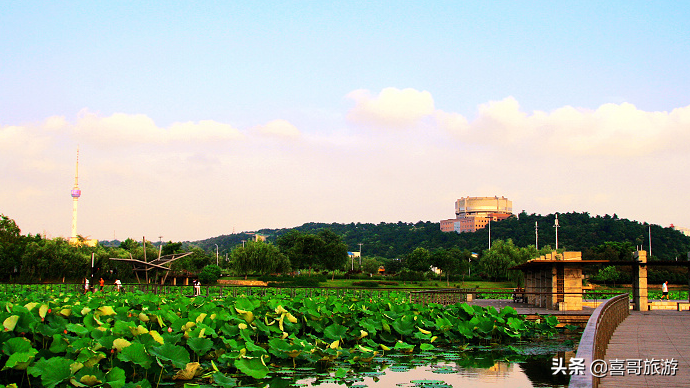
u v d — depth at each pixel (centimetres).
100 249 6475
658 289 6119
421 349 1547
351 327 1639
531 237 12194
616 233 11631
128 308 1576
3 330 1095
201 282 6116
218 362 1288
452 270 7925
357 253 14862
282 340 1299
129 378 1077
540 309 2627
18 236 6675
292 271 8688
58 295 2377
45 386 900
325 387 1115
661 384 984
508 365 1359
